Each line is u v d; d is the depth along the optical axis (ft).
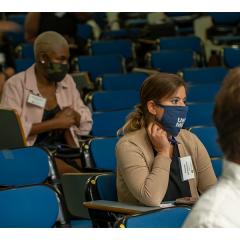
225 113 10.41
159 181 21.03
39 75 32.60
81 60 52.90
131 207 20.71
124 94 38.68
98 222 21.57
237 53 56.08
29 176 25.12
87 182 22.95
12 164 25.05
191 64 55.21
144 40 64.75
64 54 32.14
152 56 55.01
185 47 60.13
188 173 22.25
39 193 20.54
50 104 32.73
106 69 52.95
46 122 32.14
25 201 20.22
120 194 22.09
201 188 22.76
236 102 10.32
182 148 22.45
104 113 34.06
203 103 36.29
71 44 56.29
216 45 67.21
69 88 33.42
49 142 32.42
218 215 10.30
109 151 27.40
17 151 25.26
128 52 59.77
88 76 46.39
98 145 27.35
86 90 43.52
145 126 22.12
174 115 21.66
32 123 31.99
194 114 35.70
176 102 21.75
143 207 20.70
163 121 21.68
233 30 68.39
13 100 32.30
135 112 22.34
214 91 41.32
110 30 71.05
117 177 22.26
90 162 27.22
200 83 44.57
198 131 29.12
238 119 10.32
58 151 29.99
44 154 25.49
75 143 32.94
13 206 20.01
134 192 21.15
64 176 26.53
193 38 60.59
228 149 10.43
